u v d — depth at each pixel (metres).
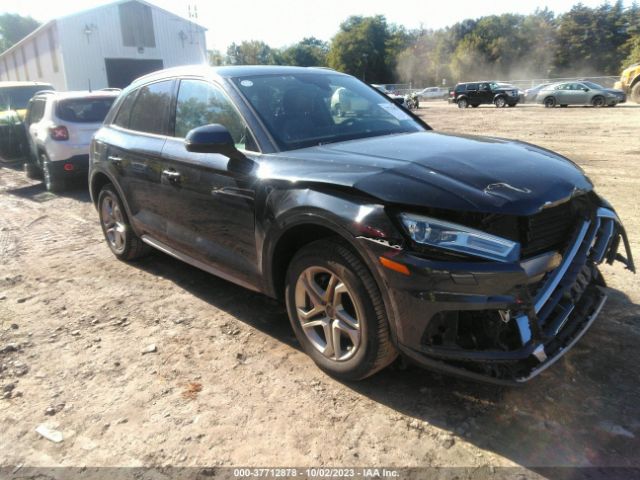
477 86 31.55
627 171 8.61
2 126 10.28
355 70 82.81
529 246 2.59
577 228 2.85
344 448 2.51
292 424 2.69
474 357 2.41
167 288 4.52
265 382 3.06
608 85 48.38
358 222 2.56
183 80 4.11
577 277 2.73
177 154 3.87
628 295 3.91
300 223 2.86
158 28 33.31
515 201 2.50
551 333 2.55
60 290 4.55
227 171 3.37
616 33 74.81
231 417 2.76
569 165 3.16
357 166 2.81
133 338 3.65
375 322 2.66
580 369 3.02
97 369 3.27
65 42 29.70
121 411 2.85
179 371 3.21
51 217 7.27
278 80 3.86
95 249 5.71
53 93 9.44
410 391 2.91
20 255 5.57
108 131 5.04
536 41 77.31
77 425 2.75
